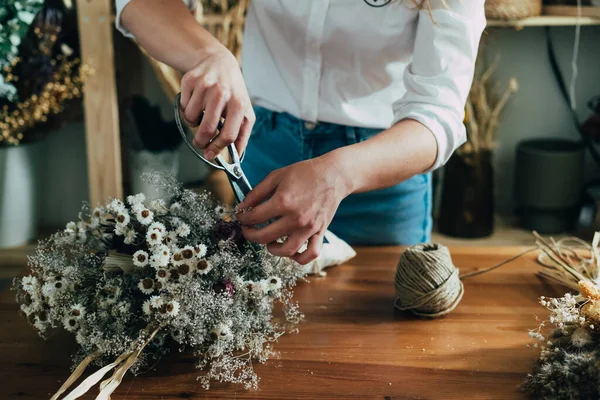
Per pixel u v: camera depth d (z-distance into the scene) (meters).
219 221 1.07
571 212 2.78
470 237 2.73
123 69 2.72
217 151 1.02
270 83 1.47
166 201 1.19
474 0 1.18
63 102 2.58
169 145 2.63
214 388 0.97
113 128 2.43
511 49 2.86
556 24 2.47
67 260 1.06
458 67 1.18
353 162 1.02
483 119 2.66
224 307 1.00
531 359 1.03
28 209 2.61
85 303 1.02
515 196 2.87
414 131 1.11
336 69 1.39
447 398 0.94
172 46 1.14
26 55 2.38
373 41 1.32
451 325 1.13
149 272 1.02
